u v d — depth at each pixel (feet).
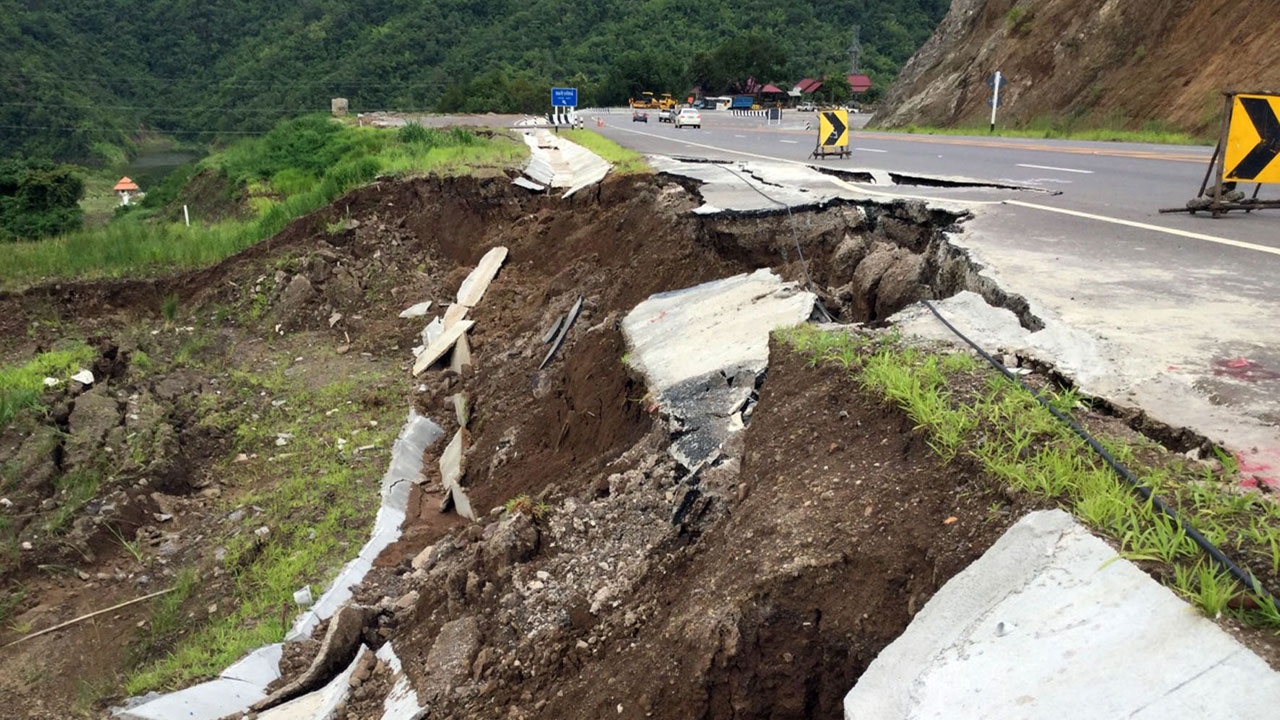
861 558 10.96
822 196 33.55
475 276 49.19
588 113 206.18
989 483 10.89
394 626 21.67
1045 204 31.60
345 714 18.74
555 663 15.26
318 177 81.56
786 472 13.55
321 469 32.45
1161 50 78.13
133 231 56.29
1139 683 7.46
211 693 20.61
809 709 10.71
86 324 46.24
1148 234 25.36
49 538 28.02
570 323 36.01
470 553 21.42
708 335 21.93
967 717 7.89
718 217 31.99
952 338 15.81
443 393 39.19
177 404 37.45
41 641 24.39
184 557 27.89
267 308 47.78
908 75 124.06
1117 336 15.57
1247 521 9.29
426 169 56.75
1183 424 12.00
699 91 287.89
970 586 9.52
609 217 45.83
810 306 20.70
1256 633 7.66
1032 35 94.22
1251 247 23.18
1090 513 9.54
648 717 11.58
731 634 11.05
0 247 52.19
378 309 48.91
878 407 13.30
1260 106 27.45
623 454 19.81
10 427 32.53
